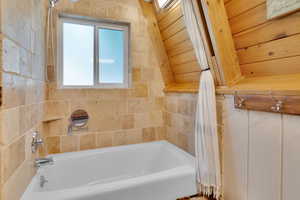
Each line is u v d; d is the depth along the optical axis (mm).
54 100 1702
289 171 870
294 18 838
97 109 1888
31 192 1049
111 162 1839
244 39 1133
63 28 1810
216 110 1356
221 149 1312
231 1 1093
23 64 979
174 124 2010
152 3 1861
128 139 2039
